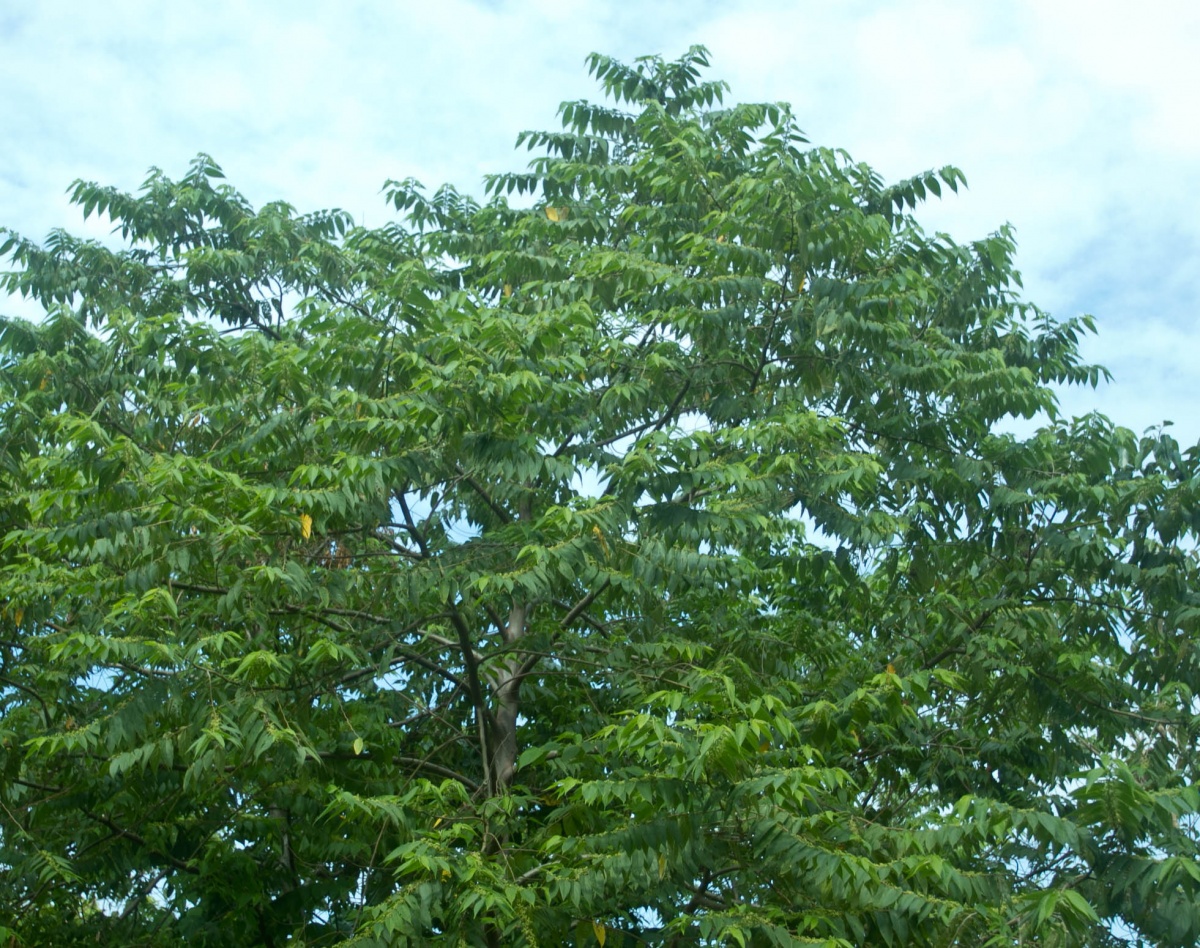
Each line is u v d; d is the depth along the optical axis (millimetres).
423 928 6816
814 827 6441
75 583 7379
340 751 8039
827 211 8820
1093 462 9938
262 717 6770
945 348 10570
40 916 8469
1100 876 6703
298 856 9367
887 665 9523
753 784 6043
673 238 10297
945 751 9320
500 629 9539
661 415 9977
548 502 9156
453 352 7629
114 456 7043
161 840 8359
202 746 6238
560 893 6551
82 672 8555
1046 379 11609
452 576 7664
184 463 6816
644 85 12688
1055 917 6070
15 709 8633
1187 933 6594
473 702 8703
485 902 5969
